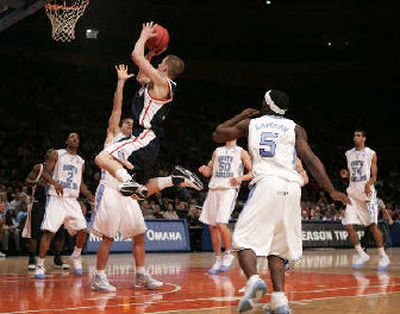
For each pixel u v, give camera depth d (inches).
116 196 274.1
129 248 545.3
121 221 275.1
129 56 968.9
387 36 1016.9
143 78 239.0
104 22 922.7
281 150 190.9
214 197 369.7
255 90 1073.5
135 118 233.0
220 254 365.1
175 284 299.6
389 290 275.4
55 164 343.9
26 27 876.0
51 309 211.0
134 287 284.0
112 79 972.6
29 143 797.2
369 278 332.8
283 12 959.0
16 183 634.8
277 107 197.9
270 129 193.0
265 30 1010.1
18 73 904.3
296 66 1064.8
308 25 992.2
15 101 872.3
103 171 278.7
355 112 1098.1
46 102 896.3
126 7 902.4
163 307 218.2
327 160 1003.3
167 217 615.8
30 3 473.7
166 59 240.8
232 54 1040.8
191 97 1035.9
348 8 953.5
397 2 943.0
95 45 950.4
